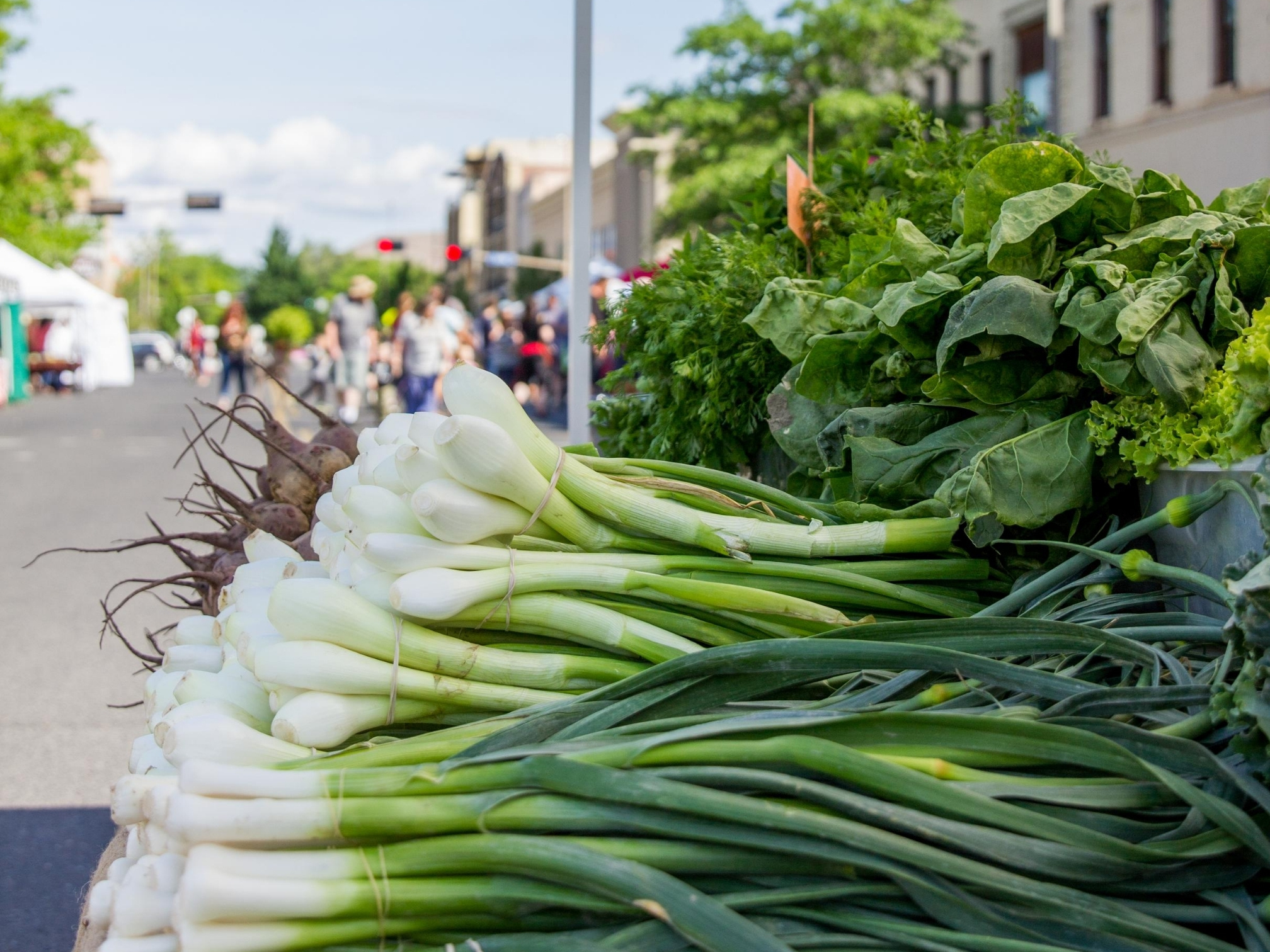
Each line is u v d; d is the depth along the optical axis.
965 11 21.03
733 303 2.81
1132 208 2.11
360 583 1.85
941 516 2.07
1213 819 1.39
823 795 1.40
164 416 24.42
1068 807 1.47
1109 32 16.92
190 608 3.02
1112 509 2.13
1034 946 1.33
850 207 3.19
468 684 1.80
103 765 4.52
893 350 2.31
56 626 6.62
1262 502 1.64
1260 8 13.80
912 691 1.72
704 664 1.65
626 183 39.59
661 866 1.42
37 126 37.09
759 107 20.97
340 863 1.46
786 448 2.42
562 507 1.94
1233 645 1.46
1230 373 1.81
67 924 3.34
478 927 1.46
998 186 2.22
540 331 20.97
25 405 29.33
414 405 14.96
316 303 105.88
